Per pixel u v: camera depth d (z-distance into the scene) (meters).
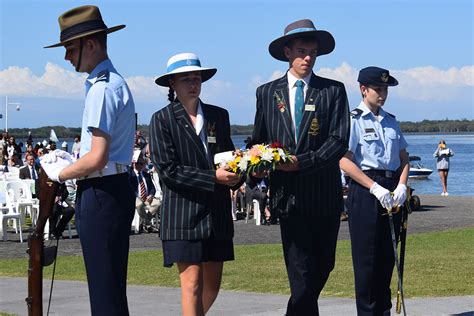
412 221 21.66
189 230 6.52
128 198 5.70
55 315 8.78
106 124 5.49
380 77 7.59
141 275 12.10
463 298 9.48
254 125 7.28
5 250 16.41
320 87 6.99
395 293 9.90
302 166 6.71
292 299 7.07
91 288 5.64
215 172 6.49
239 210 24.72
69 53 5.74
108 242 5.60
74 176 5.52
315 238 7.07
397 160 7.78
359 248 7.67
